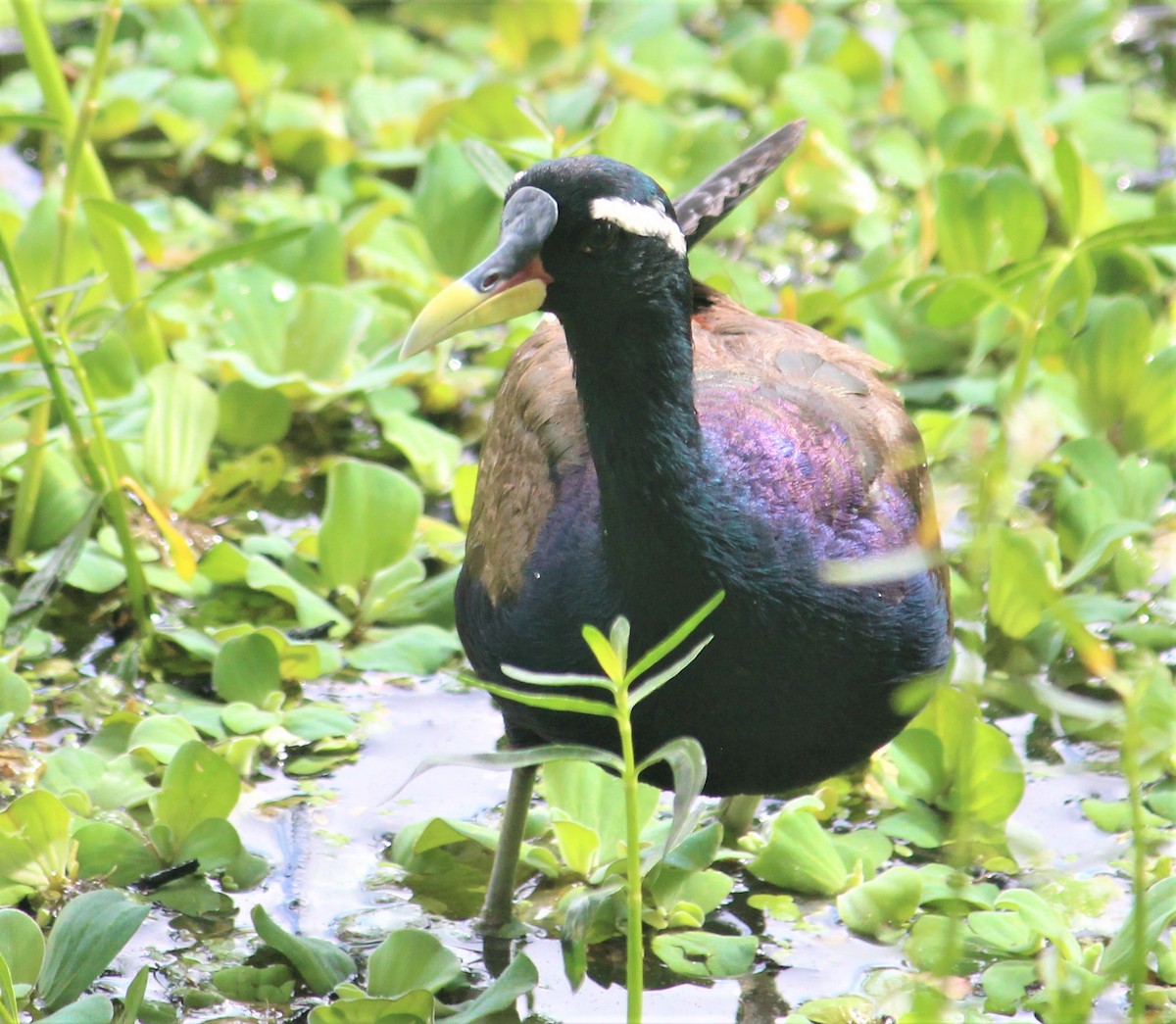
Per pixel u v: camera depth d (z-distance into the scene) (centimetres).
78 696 1033
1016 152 1419
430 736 1009
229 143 1591
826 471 802
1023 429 606
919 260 1350
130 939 844
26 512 1133
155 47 1678
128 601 1120
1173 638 1015
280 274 1334
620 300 741
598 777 921
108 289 1302
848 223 1481
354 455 1271
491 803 962
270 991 802
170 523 1071
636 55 1661
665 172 1459
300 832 934
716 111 1603
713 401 822
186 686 1052
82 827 884
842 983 819
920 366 1290
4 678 995
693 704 784
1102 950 793
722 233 1455
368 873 905
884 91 1644
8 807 862
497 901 866
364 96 1602
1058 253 977
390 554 1102
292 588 1058
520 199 750
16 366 1018
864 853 886
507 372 969
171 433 1145
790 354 905
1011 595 1023
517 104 1194
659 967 832
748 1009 808
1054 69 1683
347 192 1509
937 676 773
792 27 1723
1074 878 865
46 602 1025
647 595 769
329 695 1044
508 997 751
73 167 1125
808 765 818
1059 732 998
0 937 790
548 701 646
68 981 770
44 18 1702
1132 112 1630
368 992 788
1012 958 816
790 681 782
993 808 898
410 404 1265
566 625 794
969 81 1567
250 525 1192
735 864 912
